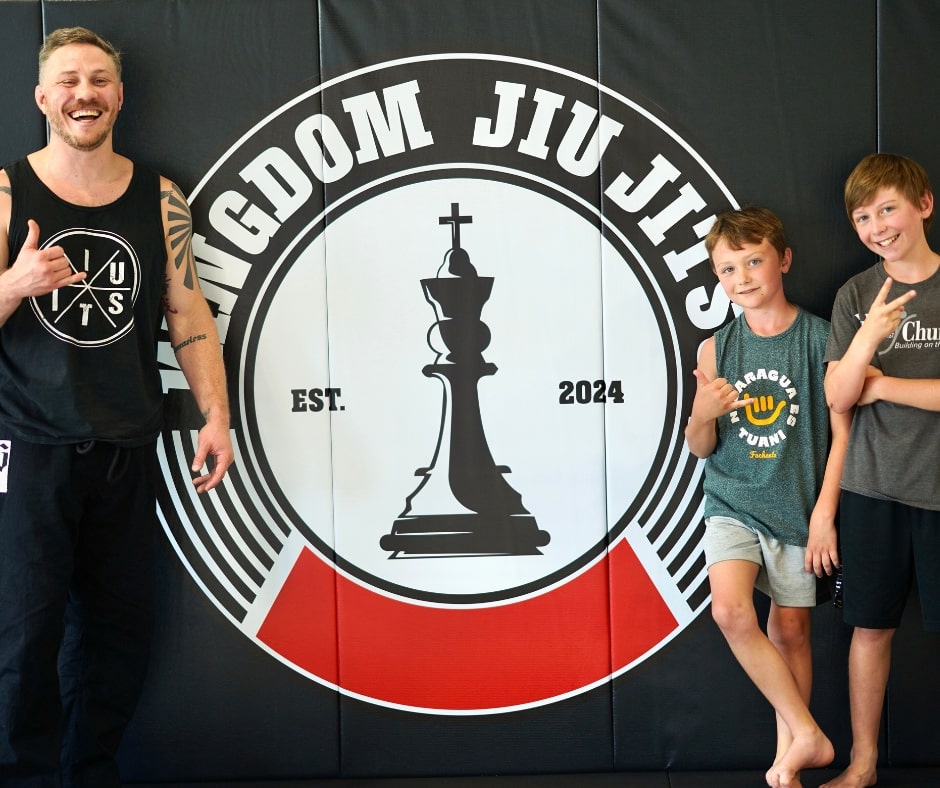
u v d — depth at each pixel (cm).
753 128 272
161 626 277
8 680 241
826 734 276
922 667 275
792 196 273
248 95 274
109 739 262
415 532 277
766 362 264
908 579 254
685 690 277
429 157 274
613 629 277
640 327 275
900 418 249
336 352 276
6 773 243
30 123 274
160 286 263
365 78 273
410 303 276
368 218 275
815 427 262
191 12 272
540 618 276
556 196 274
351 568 277
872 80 271
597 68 273
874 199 250
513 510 276
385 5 272
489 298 275
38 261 225
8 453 245
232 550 278
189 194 274
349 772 278
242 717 279
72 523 247
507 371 276
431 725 277
